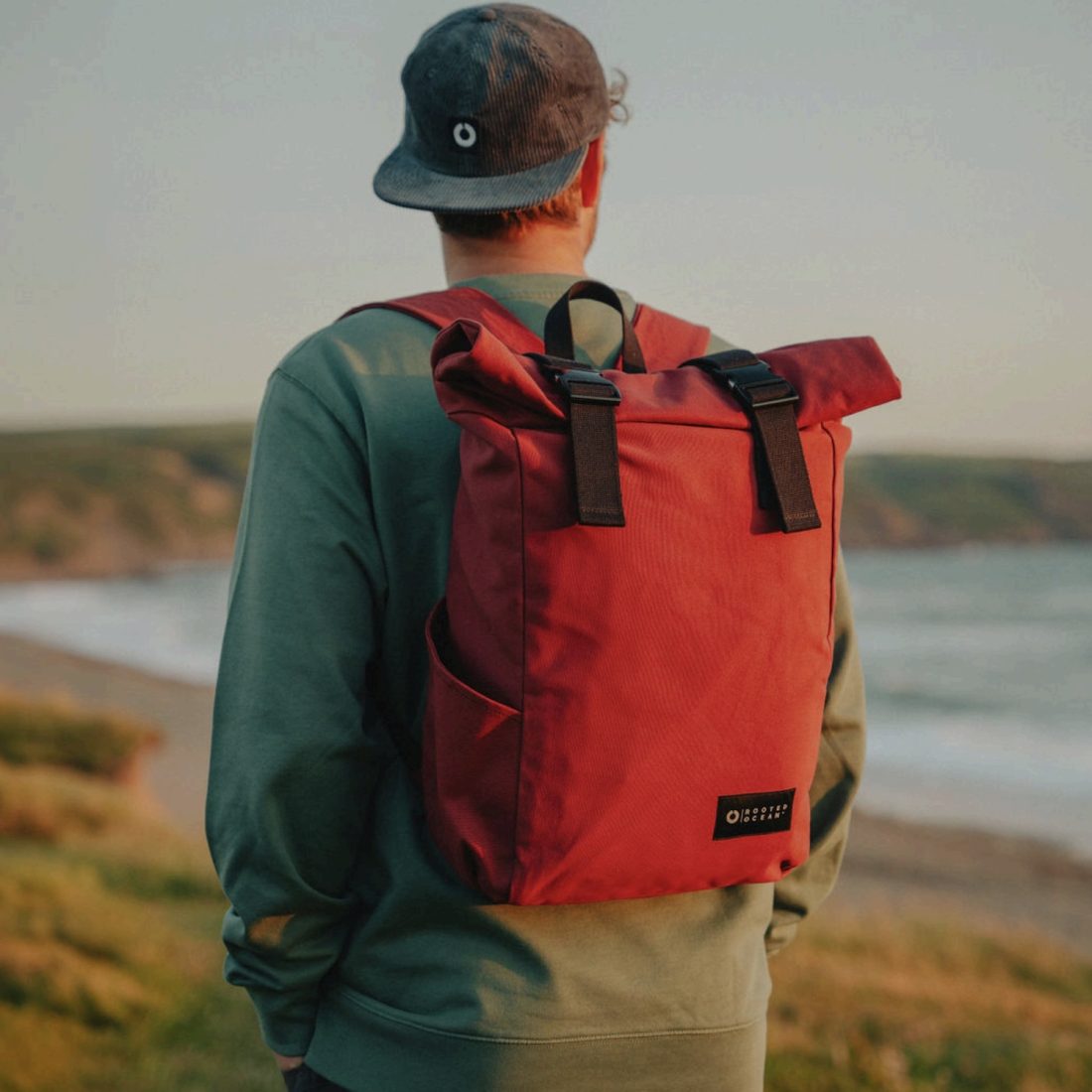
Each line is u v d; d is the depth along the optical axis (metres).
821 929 8.20
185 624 54.06
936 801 20.16
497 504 1.29
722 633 1.33
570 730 1.29
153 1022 5.42
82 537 93.69
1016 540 112.56
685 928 1.44
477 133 1.55
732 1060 1.43
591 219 1.72
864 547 110.12
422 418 1.46
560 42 1.58
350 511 1.44
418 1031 1.38
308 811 1.40
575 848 1.31
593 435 1.28
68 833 11.07
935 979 7.14
